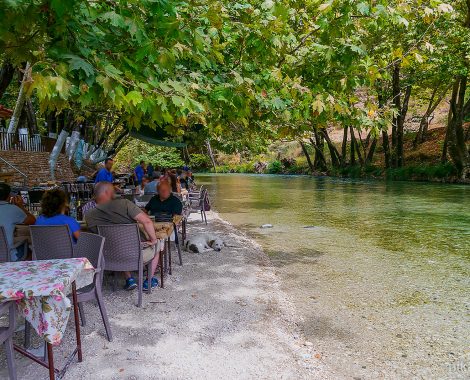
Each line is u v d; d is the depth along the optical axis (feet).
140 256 15.21
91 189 41.75
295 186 97.60
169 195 22.15
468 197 63.72
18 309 8.72
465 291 18.45
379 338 13.55
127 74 11.25
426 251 26.73
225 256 23.97
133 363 11.09
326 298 17.42
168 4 10.76
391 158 123.34
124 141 110.52
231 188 91.86
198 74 16.16
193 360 11.34
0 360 11.07
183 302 15.88
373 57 20.51
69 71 10.02
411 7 16.83
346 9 15.37
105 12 11.45
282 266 22.76
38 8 9.68
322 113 18.94
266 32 16.07
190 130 37.01
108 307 15.15
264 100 17.17
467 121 117.50
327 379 10.85
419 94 138.00
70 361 10.78
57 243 13.88
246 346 12.28
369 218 42.39
